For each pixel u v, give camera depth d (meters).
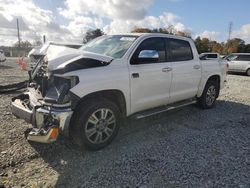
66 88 3.54
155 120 5.43
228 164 3.49
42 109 3.54
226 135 4.64
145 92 4.51
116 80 3.97
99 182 3.04
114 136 4.09
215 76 6.51
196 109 6.45
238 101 7.62
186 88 5.53
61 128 3.46
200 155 3.76
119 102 4.23
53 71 3.60
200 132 4.77
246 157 3.73
